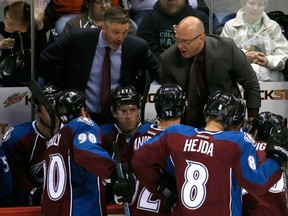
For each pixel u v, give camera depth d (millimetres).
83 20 16578
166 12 17016
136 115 14273
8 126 15945
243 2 17062
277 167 11484
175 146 11609
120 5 18016
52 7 17641
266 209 13266
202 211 11258
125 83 15398
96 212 12844
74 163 12617
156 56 17031
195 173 11367
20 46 16188
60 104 12859
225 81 14867
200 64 14859
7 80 16016
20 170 14984
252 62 16609
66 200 12656
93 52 15234
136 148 13375
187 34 14352
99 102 15430
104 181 14117
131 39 15312
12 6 16172
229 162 11273
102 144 14672
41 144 15023
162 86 13031
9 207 14586
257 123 13938
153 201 13078
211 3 17266
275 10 18016
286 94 16438
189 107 14961
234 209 11359
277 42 17062
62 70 15508
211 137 11461
